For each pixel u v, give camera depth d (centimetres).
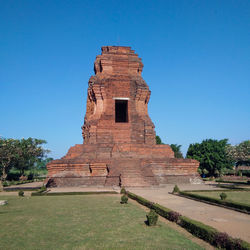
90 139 3709
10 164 5953
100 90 3956
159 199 2058
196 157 6631
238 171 6881
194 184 3506
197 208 1652
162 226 1195
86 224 1239
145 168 3356
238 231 1085
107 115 3869
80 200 2069
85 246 916
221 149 6538
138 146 3753
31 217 1416
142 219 1345
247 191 2705
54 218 1384
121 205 1805
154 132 4019
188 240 986
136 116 3969
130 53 4316
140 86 4072
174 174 3509
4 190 3027
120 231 1107
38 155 6675
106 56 4203
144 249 879
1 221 1323
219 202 1756
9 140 5444
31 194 2464
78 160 3306
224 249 888
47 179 3375
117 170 3244
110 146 3688
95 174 3294
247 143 5775
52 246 921
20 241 984
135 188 2925
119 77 4062
